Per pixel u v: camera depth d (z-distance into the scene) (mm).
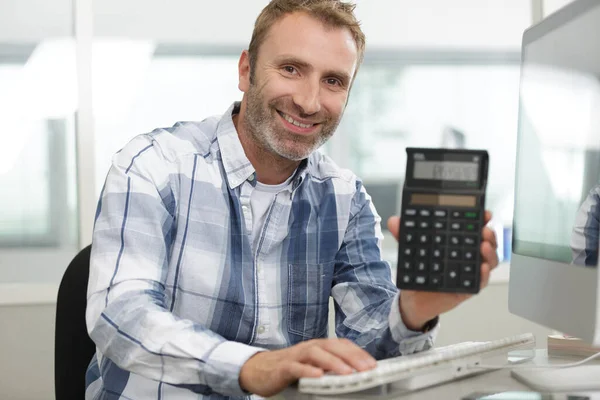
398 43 3084
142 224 1236
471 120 3166
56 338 1395
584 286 953
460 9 3127
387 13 3068
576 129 998
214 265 1321
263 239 1377
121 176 1269
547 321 1063
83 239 2912
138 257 1201
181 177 1332
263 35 1337
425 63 3117
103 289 1153
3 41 2836
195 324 1061
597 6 954
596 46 953
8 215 2863
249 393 990
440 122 3139
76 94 2898
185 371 1021
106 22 2896
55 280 2910
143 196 1256
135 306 1093
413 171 999
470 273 959
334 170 1496
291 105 1306
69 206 2914
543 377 1015
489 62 3170
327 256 1444
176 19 2941
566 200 1021
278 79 1306
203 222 1329
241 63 1431
